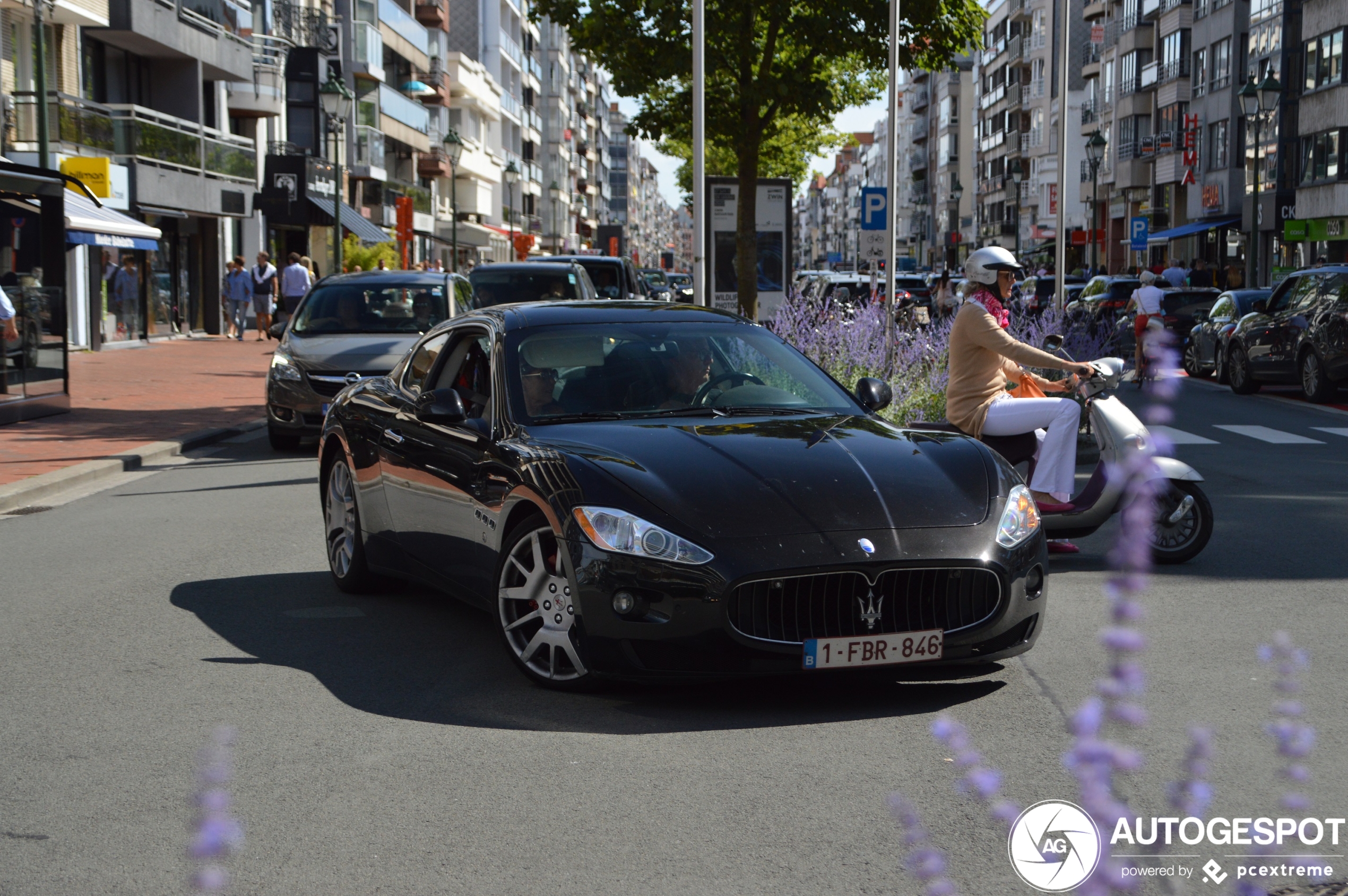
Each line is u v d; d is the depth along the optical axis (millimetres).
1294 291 22469
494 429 6441
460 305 16922
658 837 4070
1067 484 8234
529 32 107438
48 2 27672
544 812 4309
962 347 8344
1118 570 1667
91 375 25625
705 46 23750
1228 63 56562
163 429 17234
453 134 50719
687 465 5672
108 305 34469
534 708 5516
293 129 48656
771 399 6719
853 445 5988
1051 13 88688
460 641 6734
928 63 24625
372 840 4082
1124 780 4480
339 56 53750
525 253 66062
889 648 5336
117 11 34188
